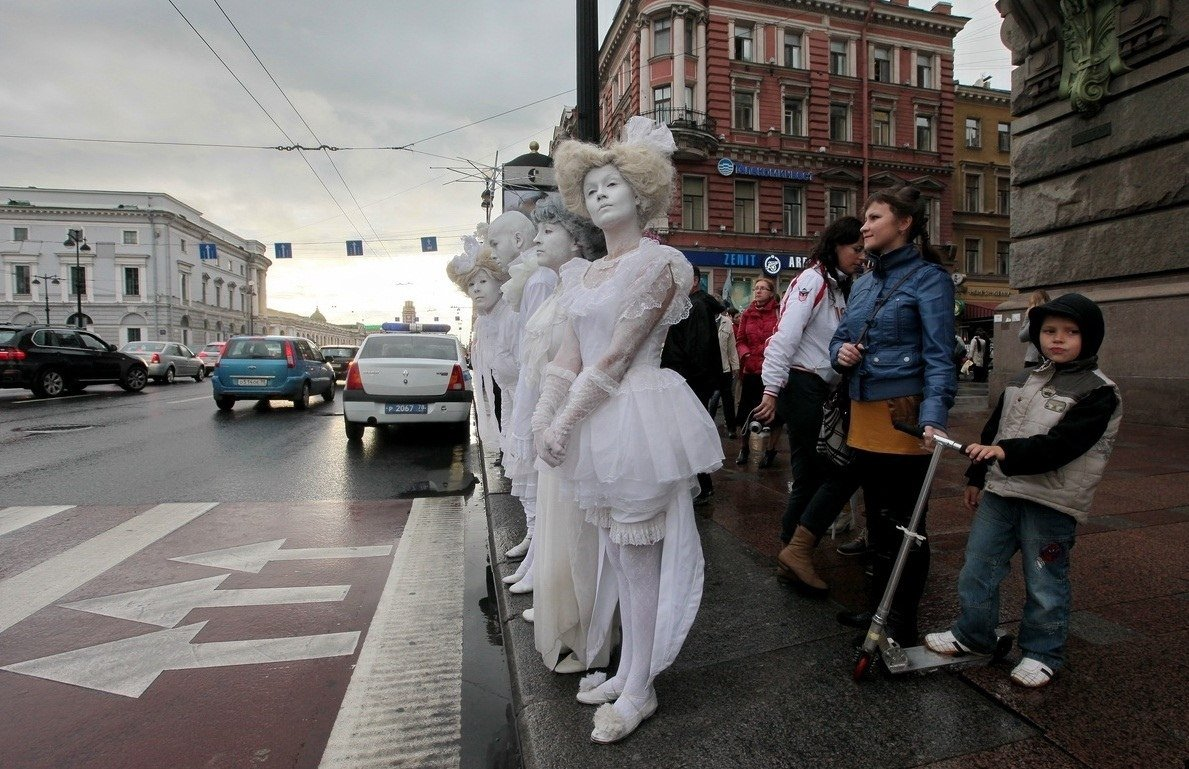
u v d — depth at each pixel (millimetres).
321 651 2693
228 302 68562
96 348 15086
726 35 23859
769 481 5125
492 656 2670
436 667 2576
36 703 2285
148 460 6848
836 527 3670
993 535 2115
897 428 2158
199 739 2086
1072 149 7988
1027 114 8609
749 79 24219
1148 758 1684
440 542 4156
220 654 2654
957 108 29844
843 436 2621
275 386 11453
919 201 2336
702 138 22859
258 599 3221
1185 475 4836
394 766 1964
